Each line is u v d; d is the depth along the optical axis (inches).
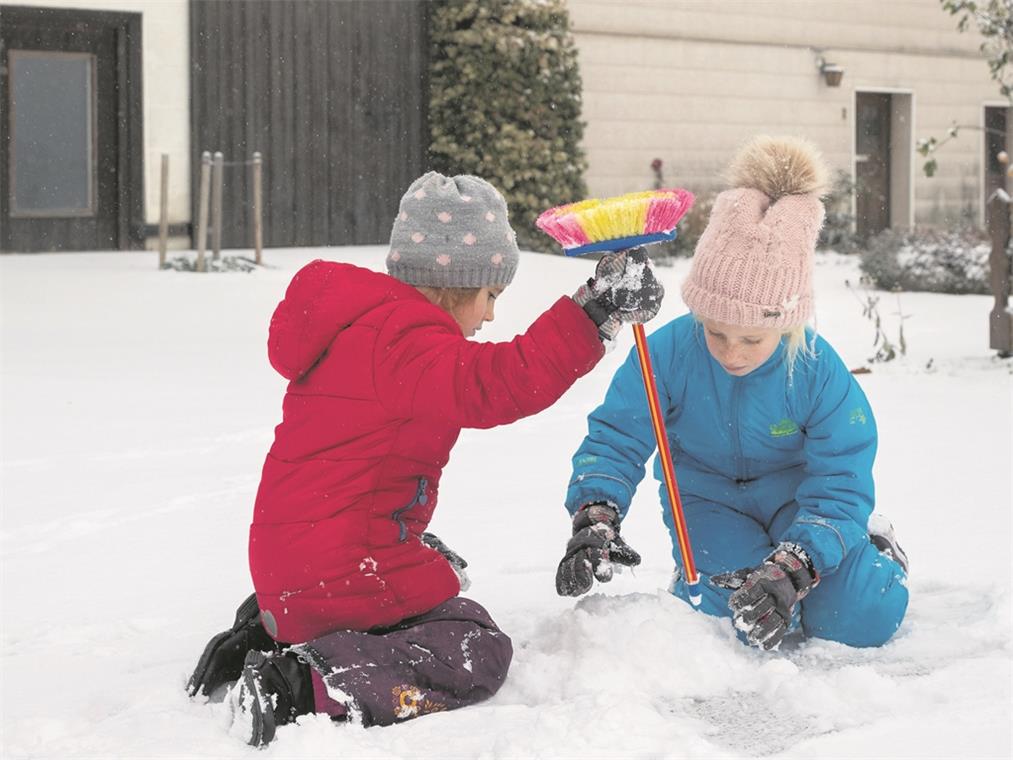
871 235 753.0
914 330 434.3
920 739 93.0
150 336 403.2
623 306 99.7
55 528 185.2
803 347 119.9
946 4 363.3
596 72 698.2
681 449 129.1
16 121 573.9
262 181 625.0
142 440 252.4
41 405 289.6
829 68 773.9
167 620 138.1
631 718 93.8
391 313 104.1
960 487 193.3
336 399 104.5
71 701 110.6
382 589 105.5
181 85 602.5
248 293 481.7
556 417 278.8
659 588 120.4
